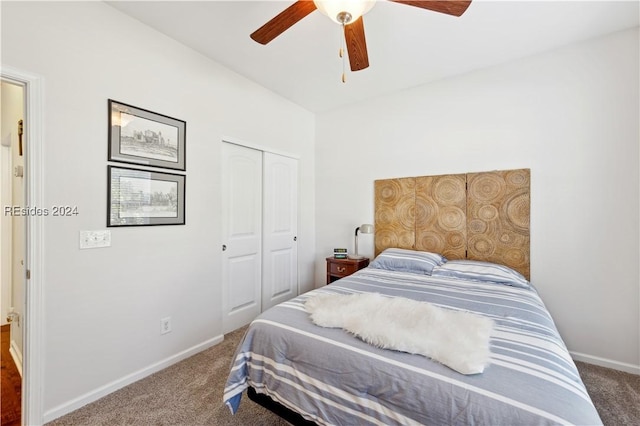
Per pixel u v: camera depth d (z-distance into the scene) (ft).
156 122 6.93
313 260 12.61
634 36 6.80
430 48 7.63
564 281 7.62
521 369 3.35
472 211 8.86
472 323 4.38
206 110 8.11
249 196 9.86
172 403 5.80
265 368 4.73
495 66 8.51
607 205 7.11
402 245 10.18
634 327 6.88
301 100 11.22
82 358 5.72
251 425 5.21
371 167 11.00
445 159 9.36
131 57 6.46
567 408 2.78
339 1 4.33
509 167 8.32
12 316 7.20
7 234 9.37
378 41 7.30
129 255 6.45
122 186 6.31
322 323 4.66
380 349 3.94
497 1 5.90
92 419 5.35
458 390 3.16
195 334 7.83
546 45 7.50
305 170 12.16
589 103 7.30
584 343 7.40
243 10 6.22
